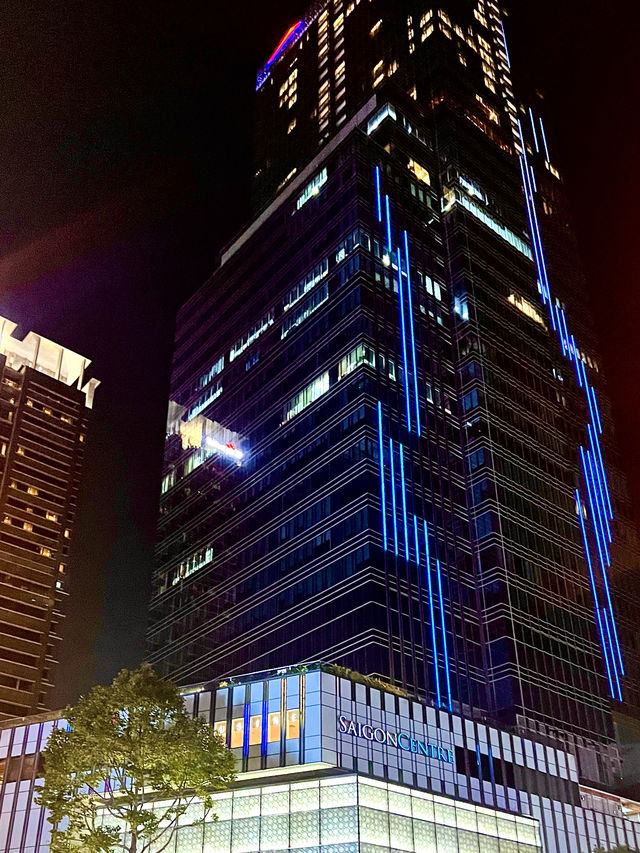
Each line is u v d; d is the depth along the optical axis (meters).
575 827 83.12
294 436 123.44
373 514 102.25
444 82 159.50
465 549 110.81
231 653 116.44
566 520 123.94
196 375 161.12
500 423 122.69
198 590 131.38
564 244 167.75
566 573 117.62
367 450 107.00
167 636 133.50
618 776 103.44
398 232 133.38
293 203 151.25
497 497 114.06
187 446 153.50
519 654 102.19
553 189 176.12
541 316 146.25
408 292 127.94
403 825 63.78
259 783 65.94
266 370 138.25
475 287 134.50
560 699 103.31
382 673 90.69
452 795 71.31
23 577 150.88
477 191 149.00
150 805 66.31
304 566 109.25
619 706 112.12
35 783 77.62
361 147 138.50
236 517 129.88
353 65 185.12
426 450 114.50
